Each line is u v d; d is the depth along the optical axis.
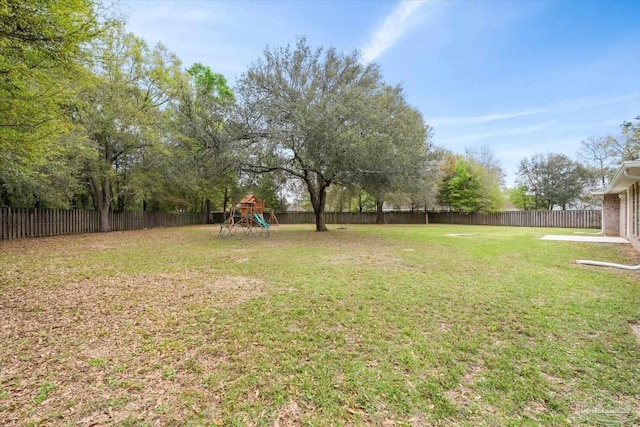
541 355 2.44
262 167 11.95
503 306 3.57
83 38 4.63
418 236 12.33
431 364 2.32
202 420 1.73
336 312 3.40
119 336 2.82
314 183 15.21
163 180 16.73
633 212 8.23
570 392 1.98
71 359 2.40
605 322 3.08
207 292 4.23
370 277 5.04
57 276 5.16
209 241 10.77
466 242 10.00
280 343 2.67
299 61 11.68
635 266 5.62
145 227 18.55
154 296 4.05
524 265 6.02
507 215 21.66
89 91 11.24
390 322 3.12
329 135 9.64
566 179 26.56
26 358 2.40
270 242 10.37
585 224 18.38
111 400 1.90
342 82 12.07
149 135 14.30
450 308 3.52
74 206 16.58
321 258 6.95
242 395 1.96
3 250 8.20
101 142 13.68
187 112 11.22
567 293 4.08
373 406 1.86
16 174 8.97
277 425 1.70
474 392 1.99
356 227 19.28
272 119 10.41
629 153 17.86
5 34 3.93
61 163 10.26
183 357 2.43
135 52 14.09
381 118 10.29
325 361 2.37
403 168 10.55
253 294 4.12
